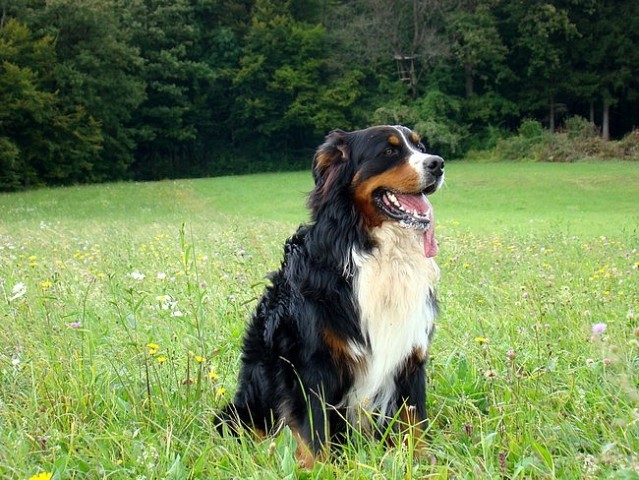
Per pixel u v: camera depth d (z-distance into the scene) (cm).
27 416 268
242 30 3234
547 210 1473
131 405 279
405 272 275
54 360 298
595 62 2958
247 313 355
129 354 312
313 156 290
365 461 254
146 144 3081
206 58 3212
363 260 272
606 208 1491
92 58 2531
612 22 2948
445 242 670
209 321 348
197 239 694
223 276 418
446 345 334
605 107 3000
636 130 2761
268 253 527
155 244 624
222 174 3170
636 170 2177
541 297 374
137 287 396
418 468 247
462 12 3038
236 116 3212
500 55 2988
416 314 276
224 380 302
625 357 291
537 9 2941
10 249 566
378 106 3056
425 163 280
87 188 2125
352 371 272
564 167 2359
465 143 2956
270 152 3278
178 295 377
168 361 302
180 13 3088
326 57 3144
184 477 245
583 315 346
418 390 279
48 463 248
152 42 3036
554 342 327
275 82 3067
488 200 1692
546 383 292
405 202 279
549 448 258
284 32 3067
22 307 351
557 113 3158
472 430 265
